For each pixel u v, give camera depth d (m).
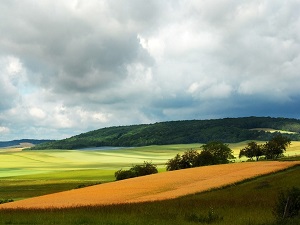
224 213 26.23
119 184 66.50
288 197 20.59
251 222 20.95
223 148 125.00
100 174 134.88
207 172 72.94
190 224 20.97
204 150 121.56
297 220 19.66
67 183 108.12
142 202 38.03
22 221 22.22
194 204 33.81
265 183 52.19
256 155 129.00
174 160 120.94
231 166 80.44
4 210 33.25
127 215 24.64
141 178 73.81
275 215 21.23
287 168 68.81
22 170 164.50
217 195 45.47
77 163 199.50
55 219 22.73
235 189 50.19
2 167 180.38
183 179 65.44
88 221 21.83
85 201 47.41
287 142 128.88
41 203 47.72
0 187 102.25
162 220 22.19
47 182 113.50
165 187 57.25
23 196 78.62
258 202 35.19
